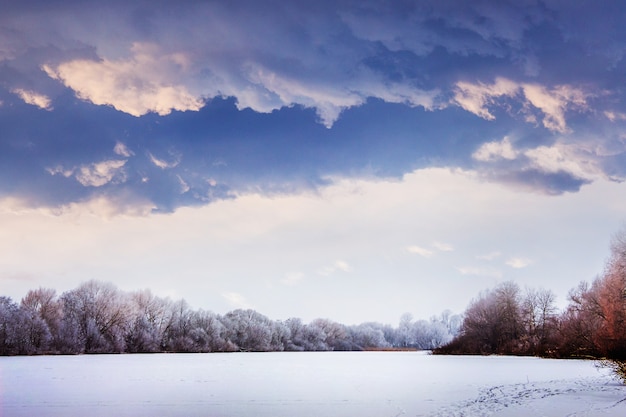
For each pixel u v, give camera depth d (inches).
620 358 2721.5
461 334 4968.0
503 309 4608.8
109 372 2298.2
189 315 6446.9
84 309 5182.1
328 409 1121.4
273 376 2107.5
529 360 3326.8
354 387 1616.6
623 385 1526.8
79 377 2005.4
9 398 1325.0
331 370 2527.1
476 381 1772.9
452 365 2829.7
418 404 1183.6
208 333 6328.7
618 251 3095.5
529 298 4658.0
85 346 4923.7
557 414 972.6
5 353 4306.1
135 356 4544.8
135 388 1578.5
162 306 6210.6
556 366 2613.2
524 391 1392.7
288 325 7864.2
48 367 2672.2
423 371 2359.7
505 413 999.6
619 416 938.1
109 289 5447.8
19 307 4525.1
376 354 5698.8
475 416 974.4
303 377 2049.7
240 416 1031.6
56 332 4785.9
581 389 1414.9
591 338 3319.4
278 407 1155.9
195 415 1048.8
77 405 1192.8
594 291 3373.5
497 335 4562.0
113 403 1226.6
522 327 4557.1
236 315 7126.0
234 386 1654.8
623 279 2984.7
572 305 3777.1
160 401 1268.5
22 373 2220.7
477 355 4503.0
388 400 1264.8
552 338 4025.6
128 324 5531.5
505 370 2326.5
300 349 7539.4
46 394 1413.6
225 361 3599.9
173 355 4987.7
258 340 6904.5
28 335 4471.0
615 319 2859.3
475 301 5083.7
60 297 5305.1
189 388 1588.3
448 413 1029.8
